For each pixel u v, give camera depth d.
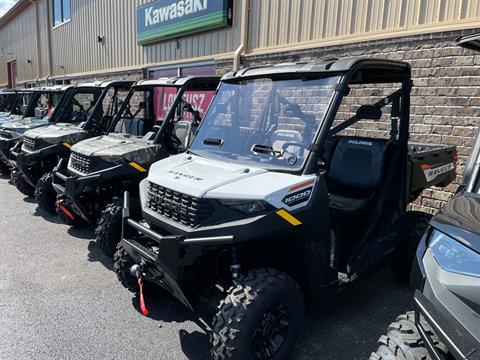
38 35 17.17
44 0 16.11
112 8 11.54
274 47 6.72
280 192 2.34
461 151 4.66
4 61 22.31
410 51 4.97
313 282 2.60
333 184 3.51
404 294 3.54
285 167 2.60
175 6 8.64
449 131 4.74
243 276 2.38
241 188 2.37
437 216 1.86
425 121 4.93
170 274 2.35
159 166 3.01
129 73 11.09
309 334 2.91
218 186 2.41
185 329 2.97
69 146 5.66
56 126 6.47
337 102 2.58
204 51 8.32
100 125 5.99
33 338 2.81
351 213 3.02
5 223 5.36
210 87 4.81
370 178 3.25
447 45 4.63
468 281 1.51
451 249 1.65
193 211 2.38
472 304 1.46
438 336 1.55
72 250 4.43
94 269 3.95
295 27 6.38
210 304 2.46
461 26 4.47
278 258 2.70
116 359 2.61
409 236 3.54
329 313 3.20
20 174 6.45
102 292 3.49
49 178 5.41
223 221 2.32
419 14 4.87
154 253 2.53
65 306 3.24
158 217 2.63
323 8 5.93
